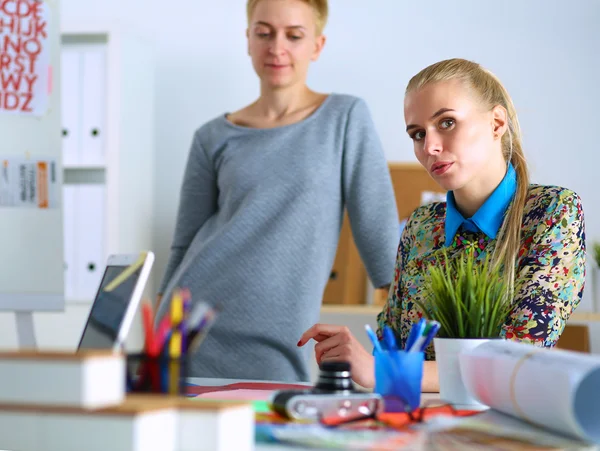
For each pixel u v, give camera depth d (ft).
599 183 10.05
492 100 4.48
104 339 3.78
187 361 2.80
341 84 10.66
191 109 10.98
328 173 6.45
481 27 10.39
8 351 2.45
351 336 4.23
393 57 10.57
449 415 3.18
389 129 10.54
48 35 5.71
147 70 10.79
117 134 10.07
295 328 6.27
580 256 4.25
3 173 5.56
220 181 6.64
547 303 4.03
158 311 6.47
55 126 5.70
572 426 2.63
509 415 3.20
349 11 10.66
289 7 6.50
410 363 3.37
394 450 2.42
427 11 10.52
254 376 6.23
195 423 2.35
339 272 9.80
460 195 4.62
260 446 2.52
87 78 10.21
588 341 9.53
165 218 10.94
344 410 2.96
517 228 4.34
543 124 10.20
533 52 10.27
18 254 5.53
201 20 11.02
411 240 5.01
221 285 6.29
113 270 4.11
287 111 6.68
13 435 2.36
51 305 5.61
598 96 10.11
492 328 3.68
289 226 6.31
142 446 2.25
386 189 6.58
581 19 10.19
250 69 10.92
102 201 10.15
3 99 5.54
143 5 11.14
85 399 2.30
